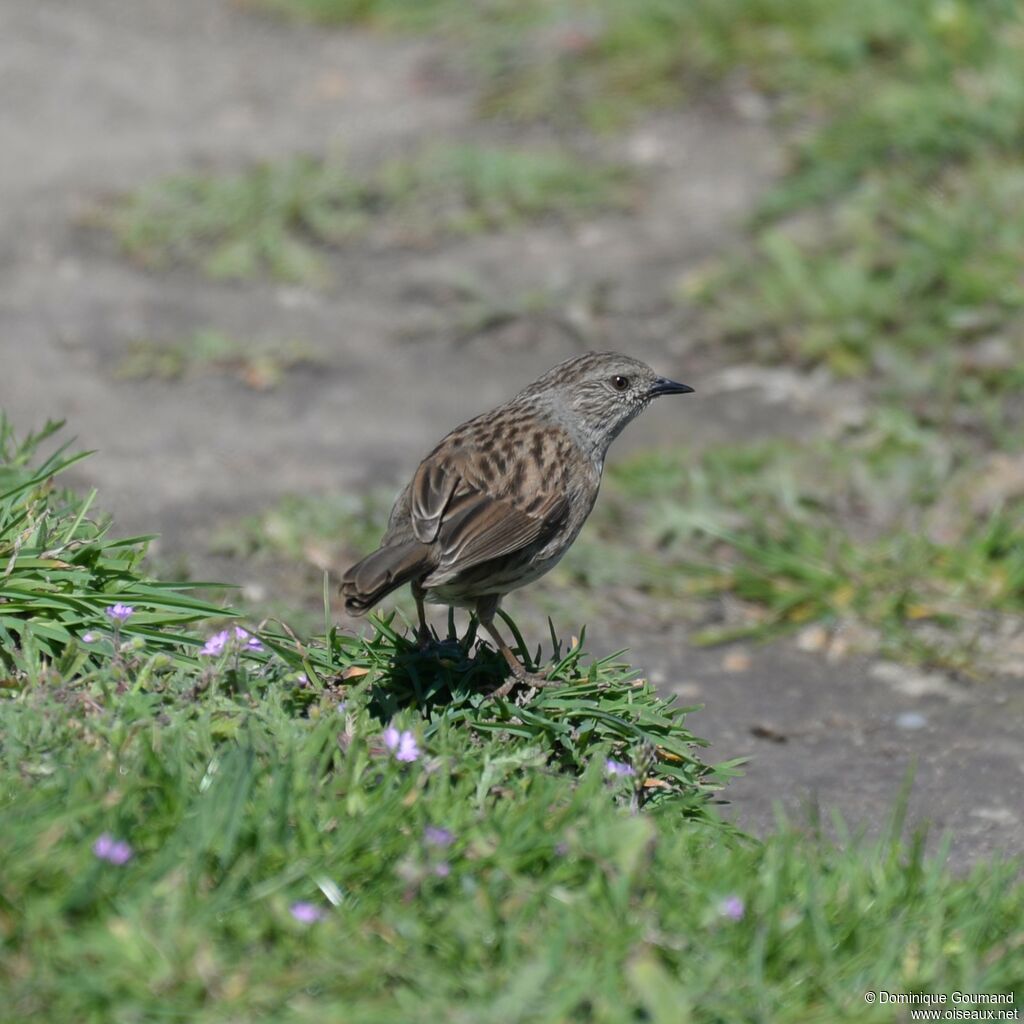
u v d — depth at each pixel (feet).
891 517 43.68
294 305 56.08
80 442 45.60
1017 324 51.24
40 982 18.85
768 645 38.32
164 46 77.56
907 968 21.63
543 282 57.36
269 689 25.72
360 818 22.15
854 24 67.36
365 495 43.88
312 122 68.74
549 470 29.04
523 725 26.30
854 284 53.72
